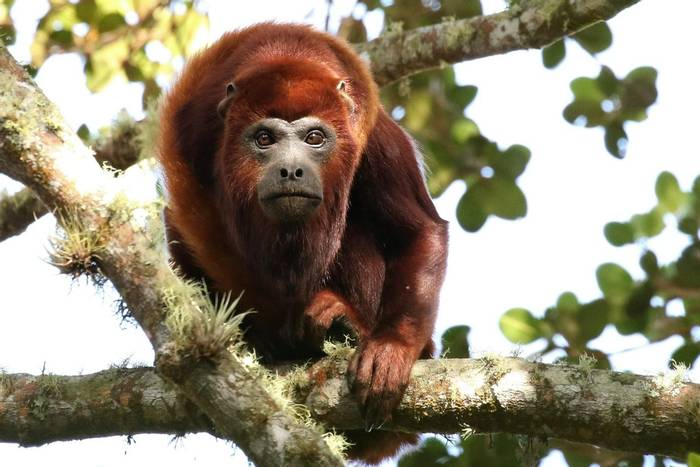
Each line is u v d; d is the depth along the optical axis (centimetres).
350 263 1002
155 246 734
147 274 718
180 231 955
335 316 911
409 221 970
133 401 798
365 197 993
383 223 994
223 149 933
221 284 962
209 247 955
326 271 981
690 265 1220
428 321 886
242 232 934
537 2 1152
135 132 1184
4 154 745
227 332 688
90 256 731
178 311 695
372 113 975
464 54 1211
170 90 1002
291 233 926
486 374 780
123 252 727
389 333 857
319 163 911
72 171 744
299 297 956
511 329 1191
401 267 933
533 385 761
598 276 1234
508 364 778
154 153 989
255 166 913
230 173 925
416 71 1245
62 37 1295
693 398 725
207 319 688
